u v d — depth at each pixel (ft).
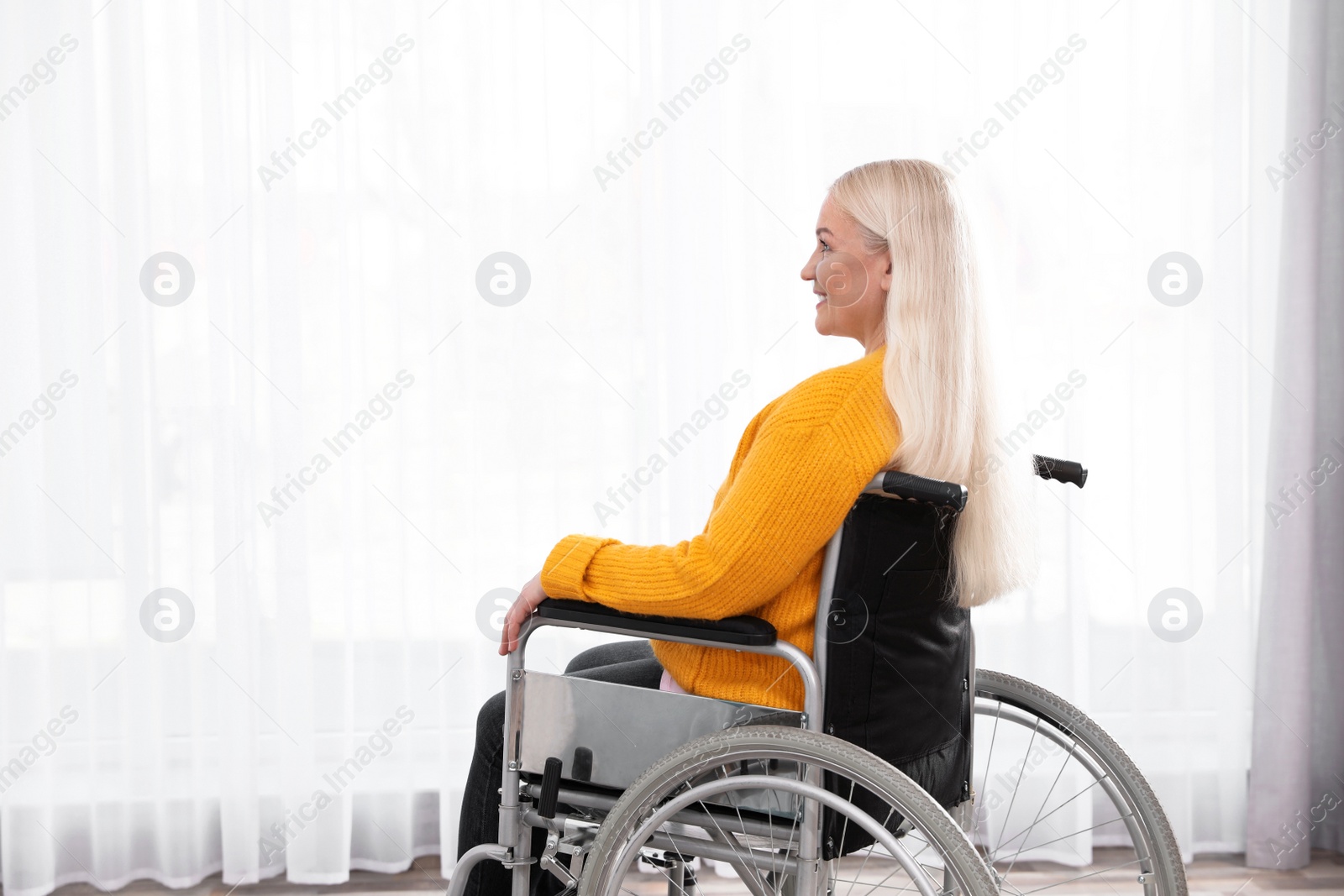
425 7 6.25
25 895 6.11
